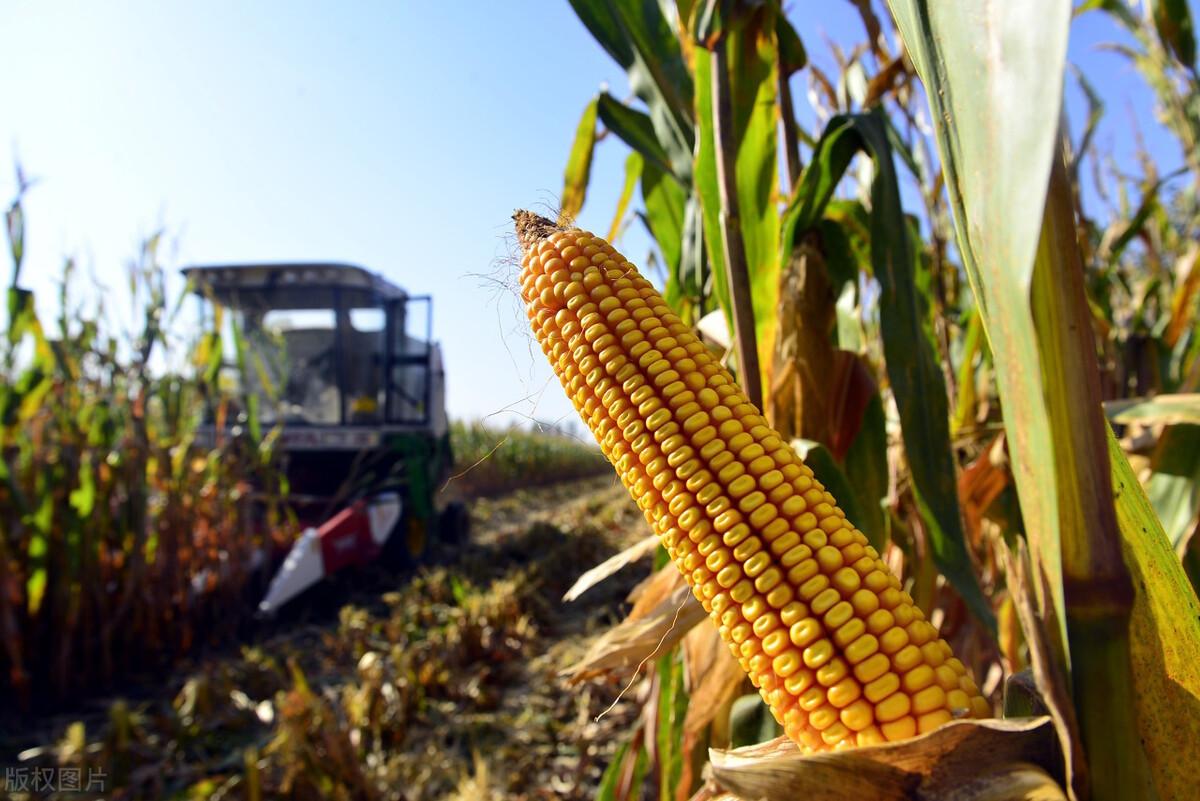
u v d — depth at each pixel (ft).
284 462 28.73
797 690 3.52
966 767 3.12
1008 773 3.08
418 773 14.24
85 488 19.62
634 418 3.84
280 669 20.30
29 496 19.22
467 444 79.25
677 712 7.79
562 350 4.07
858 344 8.63
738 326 6.52
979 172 2.93
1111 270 13.51
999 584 9.97
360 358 32.14
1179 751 3.36
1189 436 6.81
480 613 22.68
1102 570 3.08
